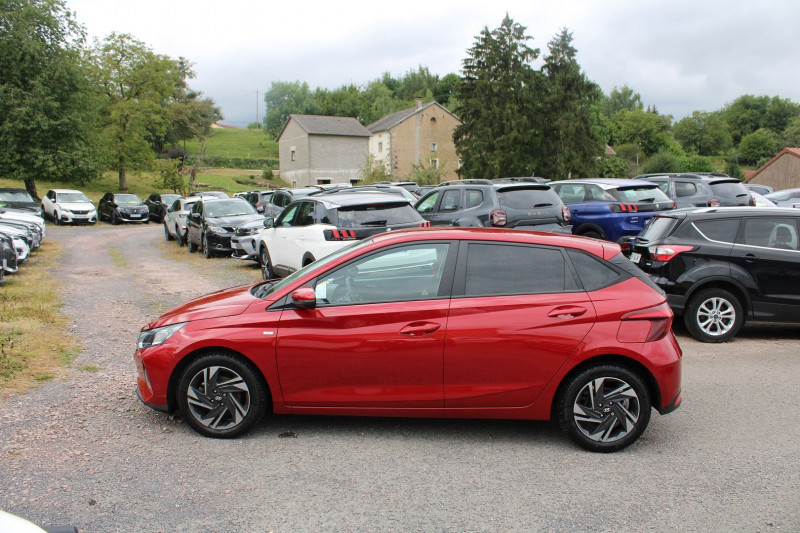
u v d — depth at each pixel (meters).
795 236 7.94
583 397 4.55
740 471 4.22
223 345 4.64
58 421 4.99
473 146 49.66
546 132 50.41
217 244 17.33
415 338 4.55
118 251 20.03
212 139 112.31
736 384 6.16
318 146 65.94
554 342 4.48
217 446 4.59
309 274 4.80
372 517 3.58
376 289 4.71
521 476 4.14
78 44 39.72
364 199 10.14
